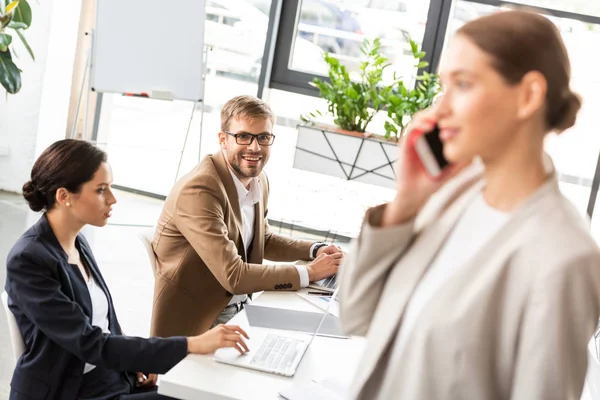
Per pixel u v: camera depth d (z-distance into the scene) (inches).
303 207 227.1
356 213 222.4
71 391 78.4
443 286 35.6
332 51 224.8
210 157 108.3
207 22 223.3
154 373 83.7
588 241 33.2
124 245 200.2
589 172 211.9
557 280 32.5
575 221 34.1
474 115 33.8
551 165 36.0
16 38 211.3
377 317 39.3
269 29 221.6
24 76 214.5
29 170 219.6
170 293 103.0
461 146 34.6
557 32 33.9
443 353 34.9
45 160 79.2
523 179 35.4
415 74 220.1
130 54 191.9
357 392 39.2
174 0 193.8
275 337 83.5
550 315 32.5
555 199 34.6
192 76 197.9
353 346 85.4
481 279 34.6
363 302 40.9
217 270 100.1
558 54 33.5
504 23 33.5
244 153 106.6
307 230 227.5
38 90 215.3
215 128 229.1
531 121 34.4
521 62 33.0
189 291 103.3
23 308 76.7
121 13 190.1
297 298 100.3
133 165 231.0
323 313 95.2
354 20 221.6
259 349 79.7
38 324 76.4
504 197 36.1
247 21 222.4
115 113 227.6
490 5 212.7
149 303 163.5
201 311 104.0
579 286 32.5
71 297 79.0
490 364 34.8
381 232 38.4
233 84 226.5
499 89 33.4
